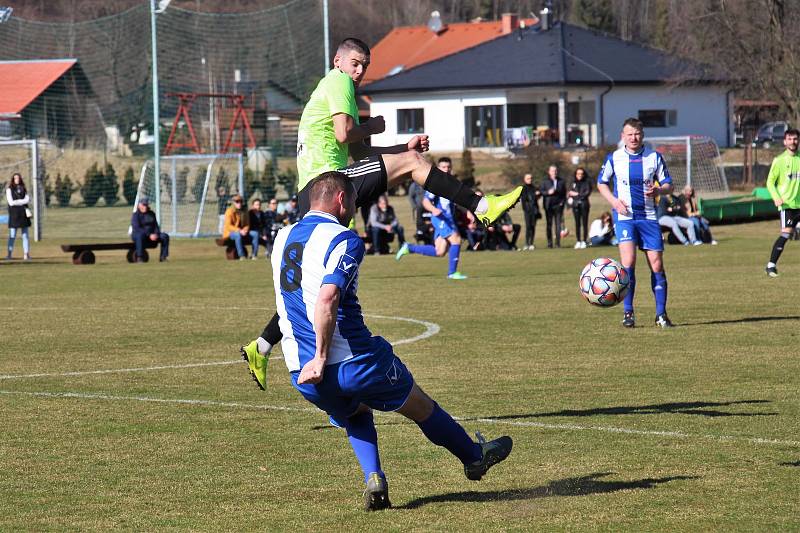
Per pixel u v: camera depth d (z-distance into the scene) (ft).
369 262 132.98
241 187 196.95
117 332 69.56
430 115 359.66
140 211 145.59
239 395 46.75
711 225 183.42
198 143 305.32
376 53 434.71
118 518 28.30
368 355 27.50
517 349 58.23
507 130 347.15
